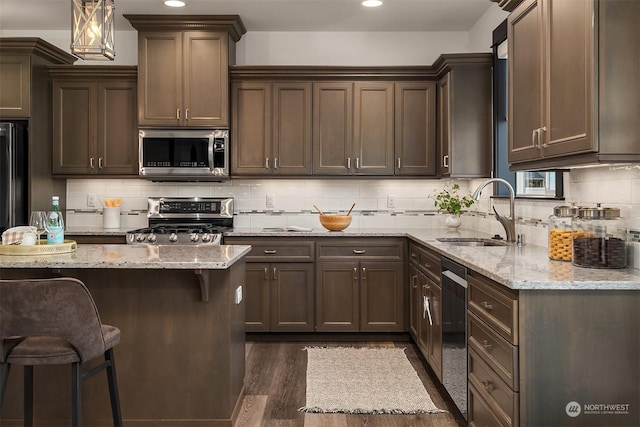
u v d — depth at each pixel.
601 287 1.83
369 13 4.30
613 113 1.89
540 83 2.30
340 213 4.77
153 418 2.61
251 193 4.77
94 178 4.53
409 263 4.15
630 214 2.20
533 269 2.13
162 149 4.36
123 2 4.05
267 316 4.21
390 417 2.78
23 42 4.14
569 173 2.76
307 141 4.42
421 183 4.75
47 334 1.94
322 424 2.69
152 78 4.34
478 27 4.45
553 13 2.18
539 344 1.86
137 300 2.60
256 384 3.25
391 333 4.26
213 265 2.31
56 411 2.61
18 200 4.12
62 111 4.47
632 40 1.88
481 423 2.29
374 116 4.43
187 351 2.60
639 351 1.86
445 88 4.16
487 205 4.16
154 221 4.69
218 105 4.34
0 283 1.90
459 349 2.60
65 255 2.54
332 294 4.21
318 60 4.75
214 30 4.32
